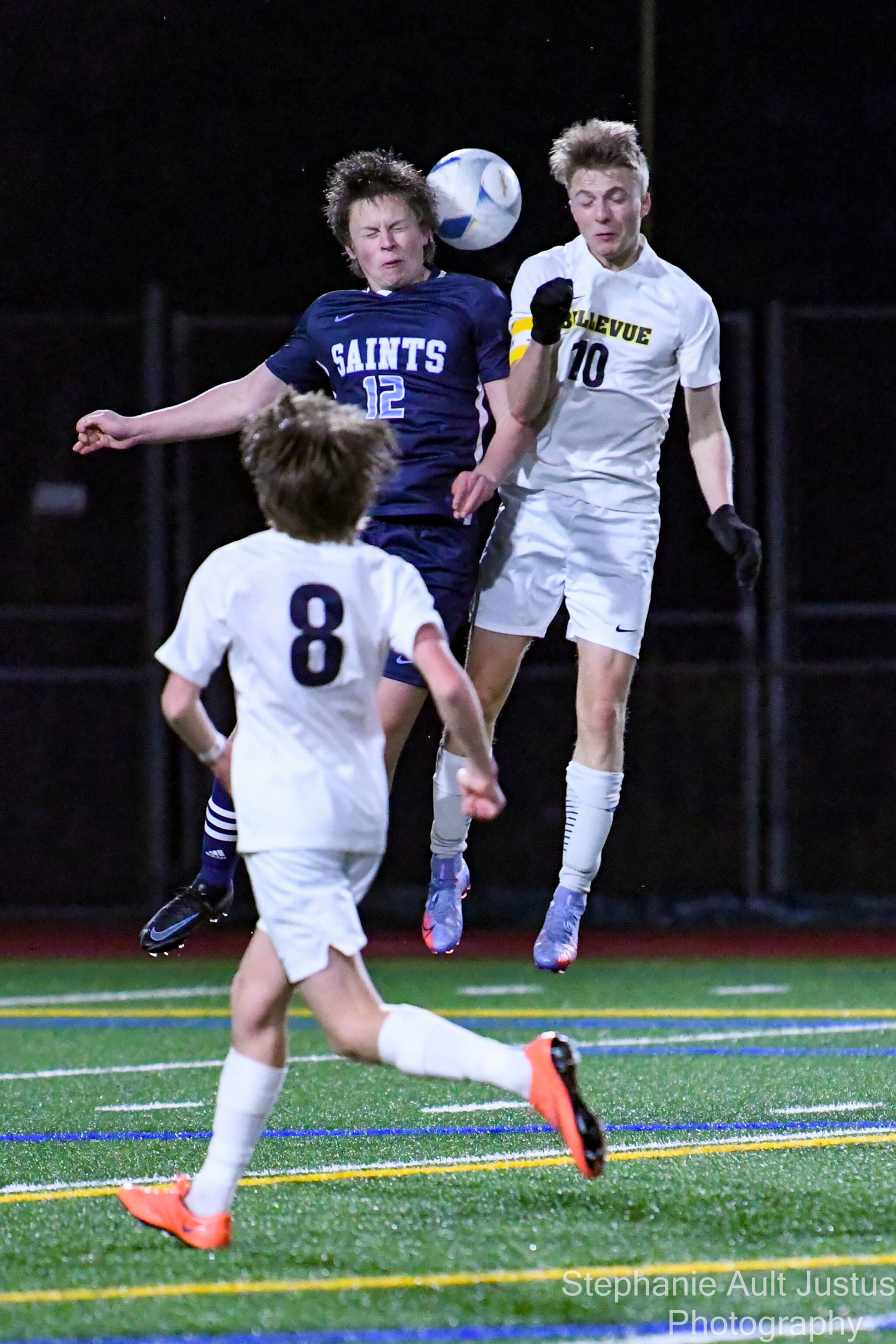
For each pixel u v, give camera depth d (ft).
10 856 171.42
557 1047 44.86
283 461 47.01
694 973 137.90
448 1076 45.57
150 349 164.76
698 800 171.73
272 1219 52.70
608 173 66.85
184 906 67.56
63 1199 56.18
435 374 68.03
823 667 170.30
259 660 46.39
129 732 170.50
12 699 171.22
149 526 166.50
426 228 68.95
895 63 202.59
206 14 201.26
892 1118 70.59
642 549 70.79
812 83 202.80
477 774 46.34
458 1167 61.11
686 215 203.51
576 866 70.69
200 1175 49.24
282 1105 75.25
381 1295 44.34
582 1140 44.27
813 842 171.73
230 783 47.06
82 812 171.01
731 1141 65.62
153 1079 84.12
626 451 70.44
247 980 48.42
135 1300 44.01
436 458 68.13
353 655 46.44
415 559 67.97
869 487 172.35
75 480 176.14
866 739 171.01
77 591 176.35
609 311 69.41
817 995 121.08
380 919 170.30
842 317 171.73
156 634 167.02
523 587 71.31
